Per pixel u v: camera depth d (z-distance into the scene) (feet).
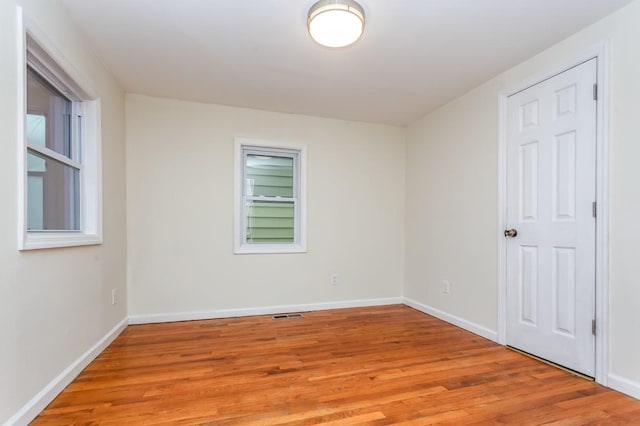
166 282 10.25
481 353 7.82
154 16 6.27
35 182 5.80
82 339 6.74
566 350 6.90
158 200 10.22
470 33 6.78
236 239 10.96
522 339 7.91
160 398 5.64
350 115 11.89
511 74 8.32
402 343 8.46
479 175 9.33
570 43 6.91
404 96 10.12
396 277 13.01
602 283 6.26
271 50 7.49
